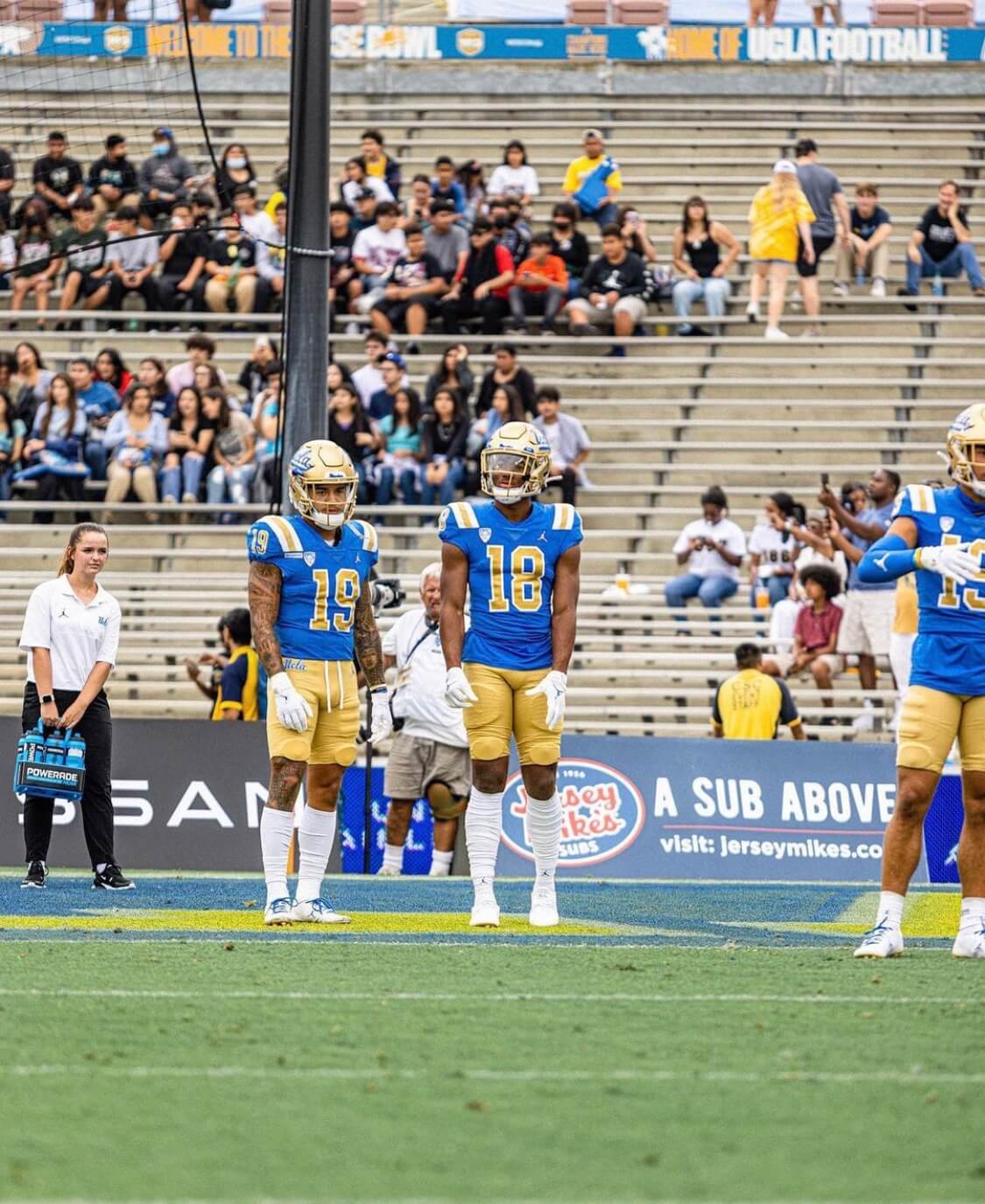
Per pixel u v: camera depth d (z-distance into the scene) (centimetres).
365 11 8394
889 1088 1519
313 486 2755
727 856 4238
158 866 4138
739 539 5625
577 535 2809
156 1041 1705
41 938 2598
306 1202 1152
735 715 4388
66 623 3397
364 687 4097
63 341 6769
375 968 2242
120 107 7788
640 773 4250
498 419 5934
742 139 7988
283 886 2827
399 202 7281
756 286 6962
